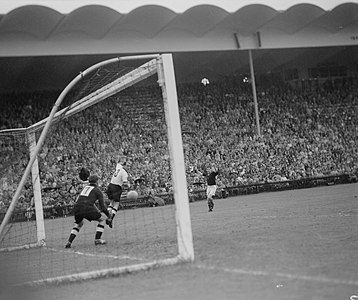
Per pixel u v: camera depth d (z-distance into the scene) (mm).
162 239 12797
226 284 6871
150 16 40938
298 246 9602
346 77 52594
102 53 42000
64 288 8055
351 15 45469
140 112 40094
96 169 35375
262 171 39719
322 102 49719
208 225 15141
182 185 8930
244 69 51812
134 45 43000
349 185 35719
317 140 45531
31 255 12805
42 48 40406
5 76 44625
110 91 12055
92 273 8555
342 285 6410
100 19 39688
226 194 35344
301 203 22172
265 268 7645
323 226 12703
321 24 46781
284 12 43000
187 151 41531
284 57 50531
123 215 23734
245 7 41844
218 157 40781
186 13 41062
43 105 44781
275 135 45188
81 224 13336
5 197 18297
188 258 8781
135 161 36812
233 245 10195
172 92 9078
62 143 36969
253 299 6043
